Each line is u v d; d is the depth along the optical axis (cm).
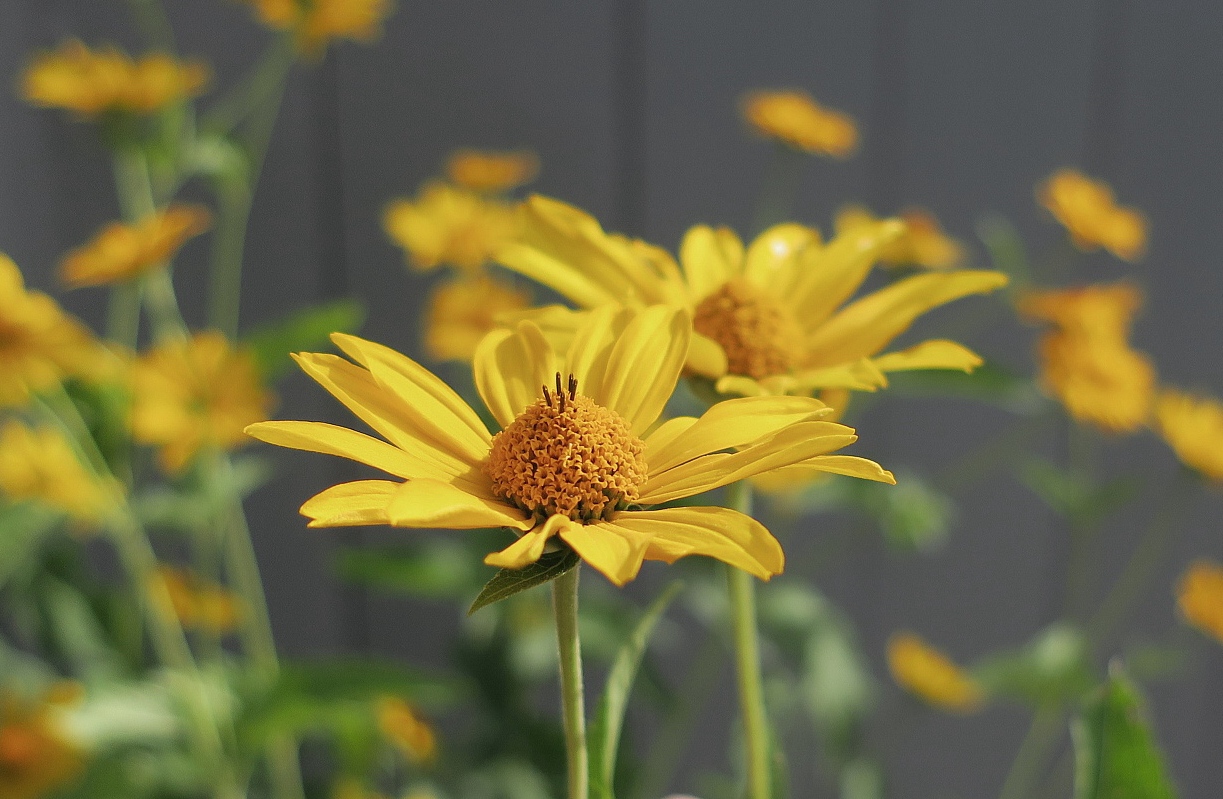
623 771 58
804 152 57
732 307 41
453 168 59
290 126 65
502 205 58
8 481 50
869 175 74
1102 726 40
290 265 67
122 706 51
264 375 51
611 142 70
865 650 80
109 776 52
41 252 61
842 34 72
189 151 55
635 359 39
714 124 71
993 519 79
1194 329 80
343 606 72
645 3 69
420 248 56
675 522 36
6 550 53
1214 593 57
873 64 73
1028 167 76
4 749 50
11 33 58
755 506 64
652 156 71
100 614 56
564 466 37
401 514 35
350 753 54
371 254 68
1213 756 85
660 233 71
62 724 50
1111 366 53
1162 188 78
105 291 64
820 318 42
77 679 56
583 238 42
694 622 75
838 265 42
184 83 54
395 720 53
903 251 57
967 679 61
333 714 51
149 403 50
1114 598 68
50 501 50
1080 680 57
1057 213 55
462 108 67
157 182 61
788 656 57
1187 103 77
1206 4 76
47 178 62
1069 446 78
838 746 58
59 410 50
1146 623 82
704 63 70
